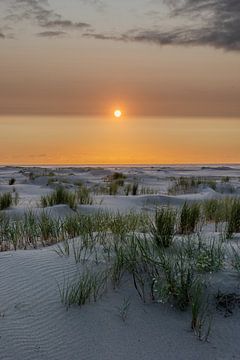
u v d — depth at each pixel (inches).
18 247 237.3
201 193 650.8
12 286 159.3
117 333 130.7
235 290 152.6
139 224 267.1
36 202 513.3
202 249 185.9
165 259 175.0
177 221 297.4
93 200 534.3
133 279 163.2
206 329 133.6
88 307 144.0
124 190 744.3
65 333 129.3
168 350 123.2
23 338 124.3
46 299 148.8
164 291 147.9
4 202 454.0
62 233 259.1
